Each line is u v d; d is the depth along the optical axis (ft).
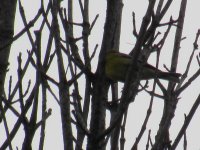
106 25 26.43
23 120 26.00
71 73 28.45
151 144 28.71
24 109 26.40
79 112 27.76
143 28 25.72
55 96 26.35
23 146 25.26
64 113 25.50
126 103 25.16
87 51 29.89
